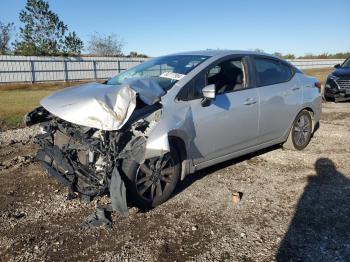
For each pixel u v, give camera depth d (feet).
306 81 20.51
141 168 12.60
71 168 12.41
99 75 115.24
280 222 12.34
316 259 10.23
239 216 12.80
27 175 16.69
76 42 138.41
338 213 12.92
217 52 16.53
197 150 14.47
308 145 21.65
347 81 39.96
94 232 11.70
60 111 12.26
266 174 16.84
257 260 10.22
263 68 17.94
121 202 11.53
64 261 10.19
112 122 11.39
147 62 17.65
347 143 22.11
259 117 17.07
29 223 12.29
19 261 10.18
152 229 11.90
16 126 29.07
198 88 14.44
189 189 15.12
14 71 97.30
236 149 16.52
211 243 11.08
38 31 133.18
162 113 12.86
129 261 10.19
